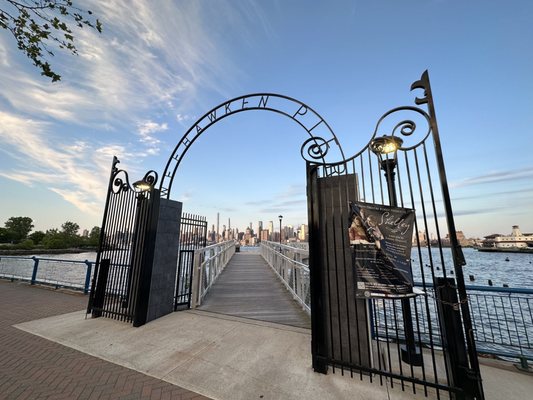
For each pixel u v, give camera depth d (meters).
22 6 2.33
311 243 3.09
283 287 7.24
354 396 2.35
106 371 2.74
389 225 2.73
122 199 5.12
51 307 5.48
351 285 2.98
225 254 12.23
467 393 2.12
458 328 2.27
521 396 2.42
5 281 8.59
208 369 2.79
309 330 3.96
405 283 2.58
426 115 2.71
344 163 3.27
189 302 5.24
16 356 3.07
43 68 2.59
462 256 2.27
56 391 2.36
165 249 4.89
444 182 2.44
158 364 2.90
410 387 2.51
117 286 4.82
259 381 2.57
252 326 4.14
